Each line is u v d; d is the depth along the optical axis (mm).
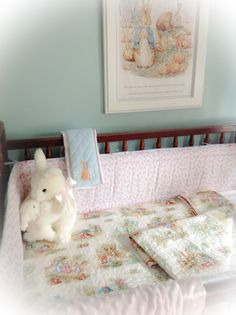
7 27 1335
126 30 1503
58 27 1406
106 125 1683
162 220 1604
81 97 1572
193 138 1855
